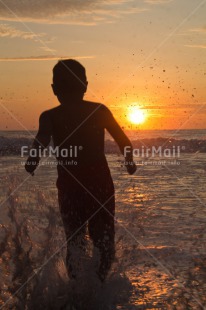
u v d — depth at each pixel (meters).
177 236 4.42
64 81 3.52
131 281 3.33
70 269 3.26
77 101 3.53
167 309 2.89
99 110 3.53
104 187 3.42
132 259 3.57
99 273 3.28
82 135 3.45
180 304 2.96
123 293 3.14
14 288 3.13
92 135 3.46
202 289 3.19
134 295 3.12
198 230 4.68
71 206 3.40
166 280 3.36
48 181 7.89
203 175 9.55
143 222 4.32
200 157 15.59
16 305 3.02
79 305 3.04
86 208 3.39
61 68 3.54
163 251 3.95
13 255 3.25
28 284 3.15
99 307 3.02
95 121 3.48
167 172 10.26
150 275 3.46
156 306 2.95
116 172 10.09
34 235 3.63
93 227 3.40
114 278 3.32
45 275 3.20
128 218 4.22
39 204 3.57
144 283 3.31
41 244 3.44
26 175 4.83
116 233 3.85
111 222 3.42
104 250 3.35
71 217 3.40
